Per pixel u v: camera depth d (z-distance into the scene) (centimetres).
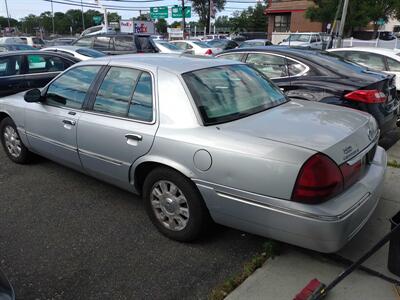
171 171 326
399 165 506
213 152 294
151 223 379
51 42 3562
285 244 333
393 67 898
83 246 343
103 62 402
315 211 258
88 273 307
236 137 292
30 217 394
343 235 263
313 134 291
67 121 414
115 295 283
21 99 504
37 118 461
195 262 318
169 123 327
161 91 339
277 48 641
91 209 409
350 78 539
